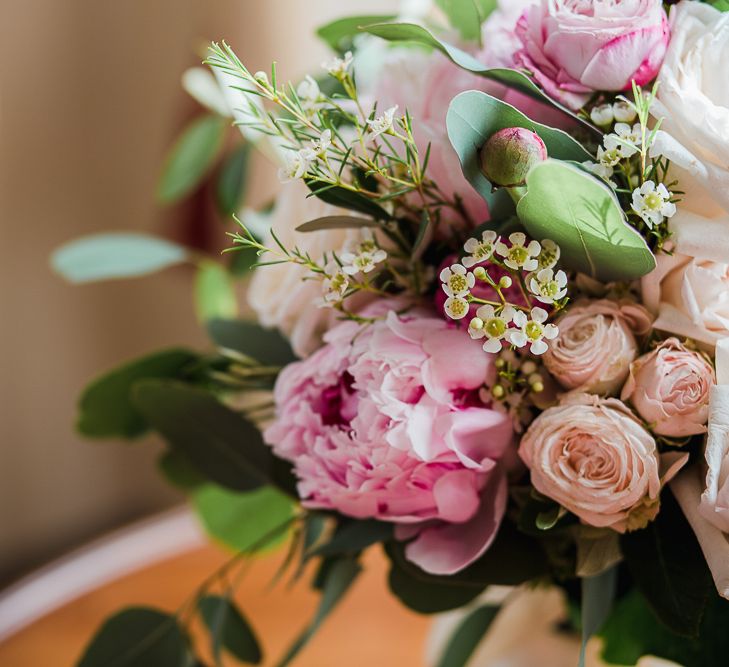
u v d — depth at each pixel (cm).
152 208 140
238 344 73
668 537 62
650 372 60
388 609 95
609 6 61
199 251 134
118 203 141
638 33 60
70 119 133
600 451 60
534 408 63
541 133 59
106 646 76
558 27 61
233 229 108
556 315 61
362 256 61
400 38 63
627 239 58
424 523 65
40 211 132
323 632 92
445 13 67
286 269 69
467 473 61
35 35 127
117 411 80
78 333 139
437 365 61
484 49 66
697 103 59
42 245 133
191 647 78
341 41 75
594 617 64
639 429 59
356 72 75
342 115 65
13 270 130
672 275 60
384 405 61
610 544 62
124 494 150
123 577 103
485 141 59
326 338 64
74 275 82
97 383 78
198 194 129
